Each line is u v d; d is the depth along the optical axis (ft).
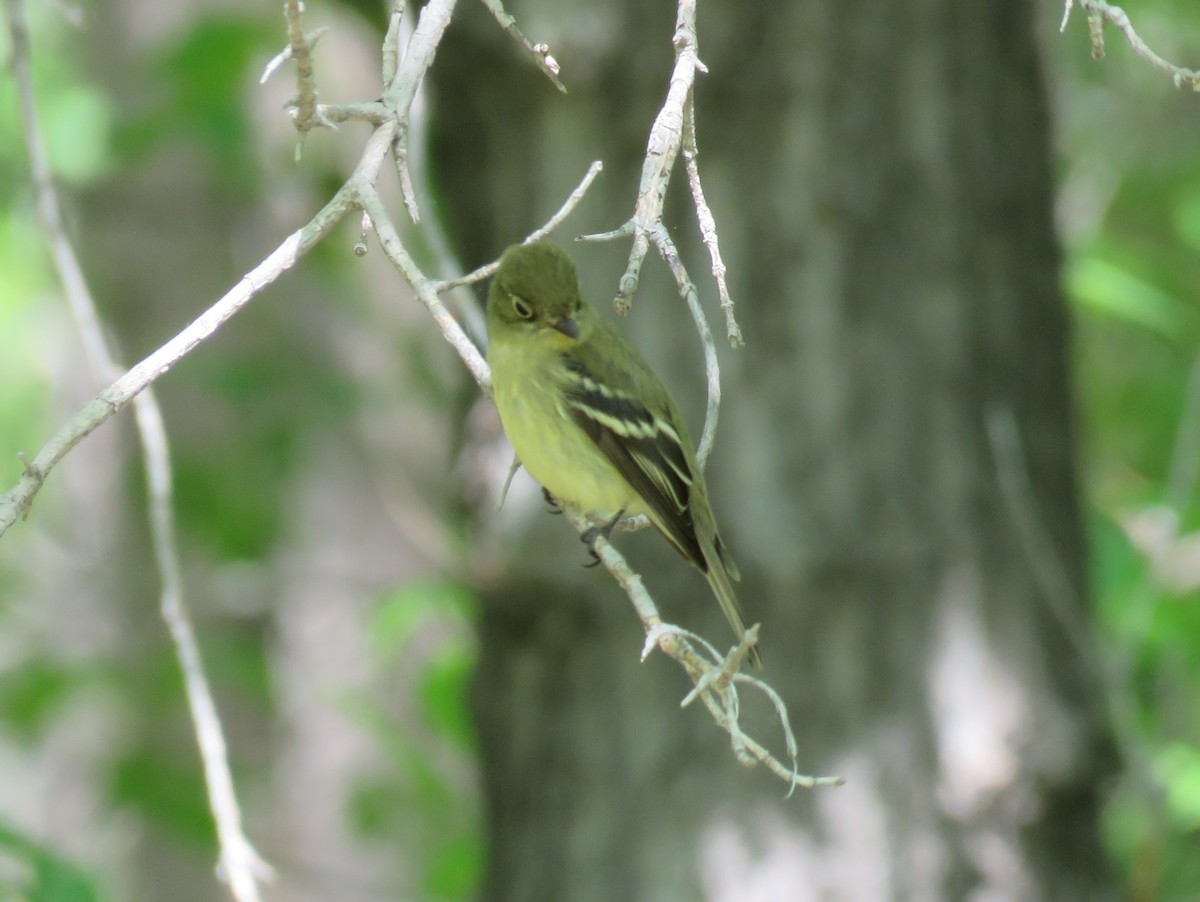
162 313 66.85
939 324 38.27
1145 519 50.83
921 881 36.63
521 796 39.32
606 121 37.70
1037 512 38.88
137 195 67.00
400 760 53.16
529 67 37.32
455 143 39.73
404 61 22.20
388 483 64.64
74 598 72.74
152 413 30.12
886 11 38.19
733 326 20.97
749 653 29.01
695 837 37.06
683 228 37.81
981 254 38.88
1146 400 60.80
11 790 98.53
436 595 51.70
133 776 53.88
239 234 67.62
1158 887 43.45
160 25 65.62
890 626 37.35
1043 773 37.50
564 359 32.09
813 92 37.63
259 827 64.85
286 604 65.98
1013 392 38.96
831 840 36.76
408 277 21.36
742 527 37.32
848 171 37.78
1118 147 65.16
